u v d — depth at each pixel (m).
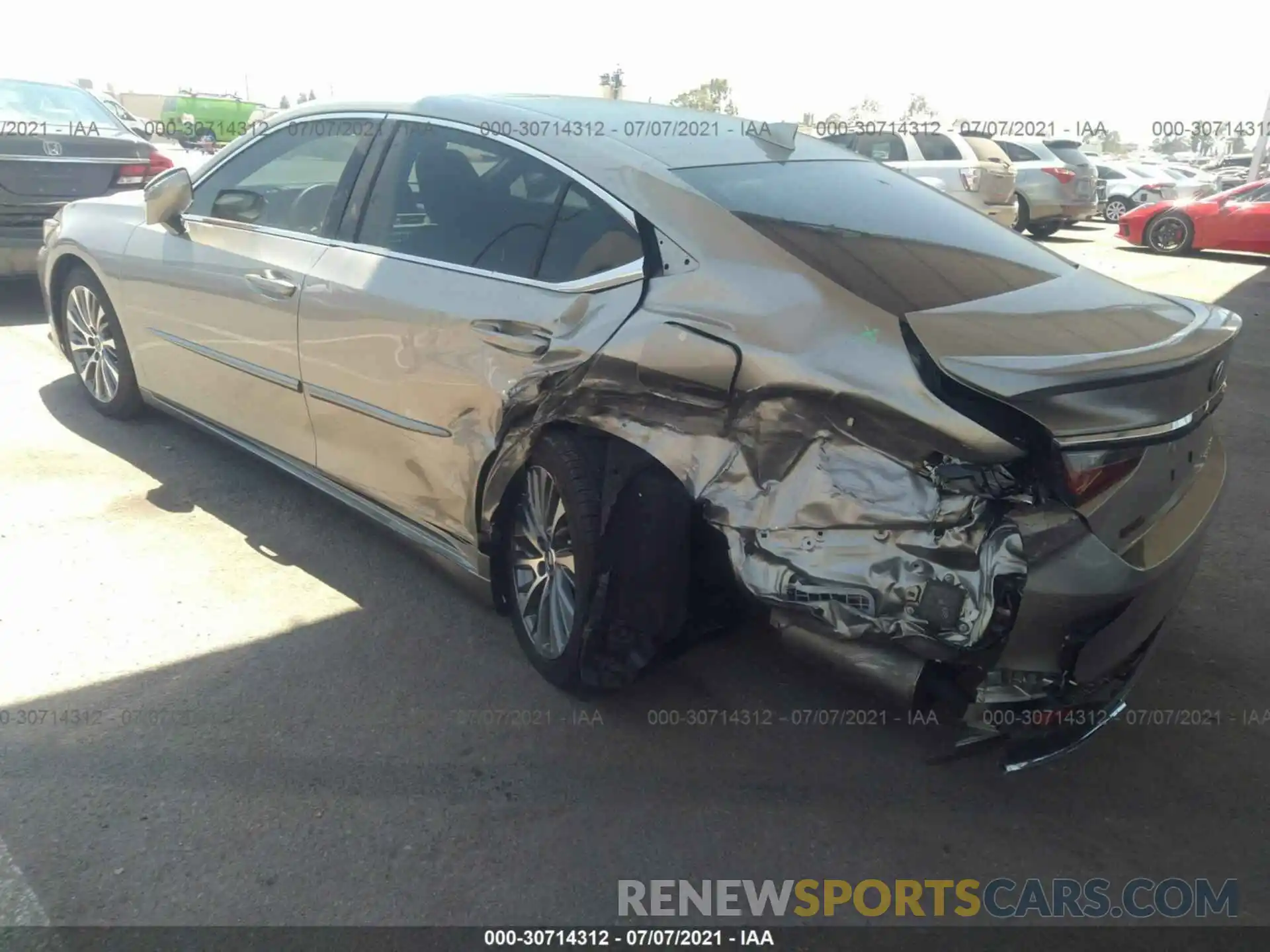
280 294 3.85
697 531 2.79
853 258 2.83
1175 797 2.89
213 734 2.93
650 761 2.93
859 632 2.51
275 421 4.07
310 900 2.38
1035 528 2.36
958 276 2.90
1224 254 16.14
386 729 3.00
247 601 3.63
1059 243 17.34
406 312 3.38
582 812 2.72
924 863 2.62
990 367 2.34
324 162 3.95
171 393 4.66
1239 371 7.75
